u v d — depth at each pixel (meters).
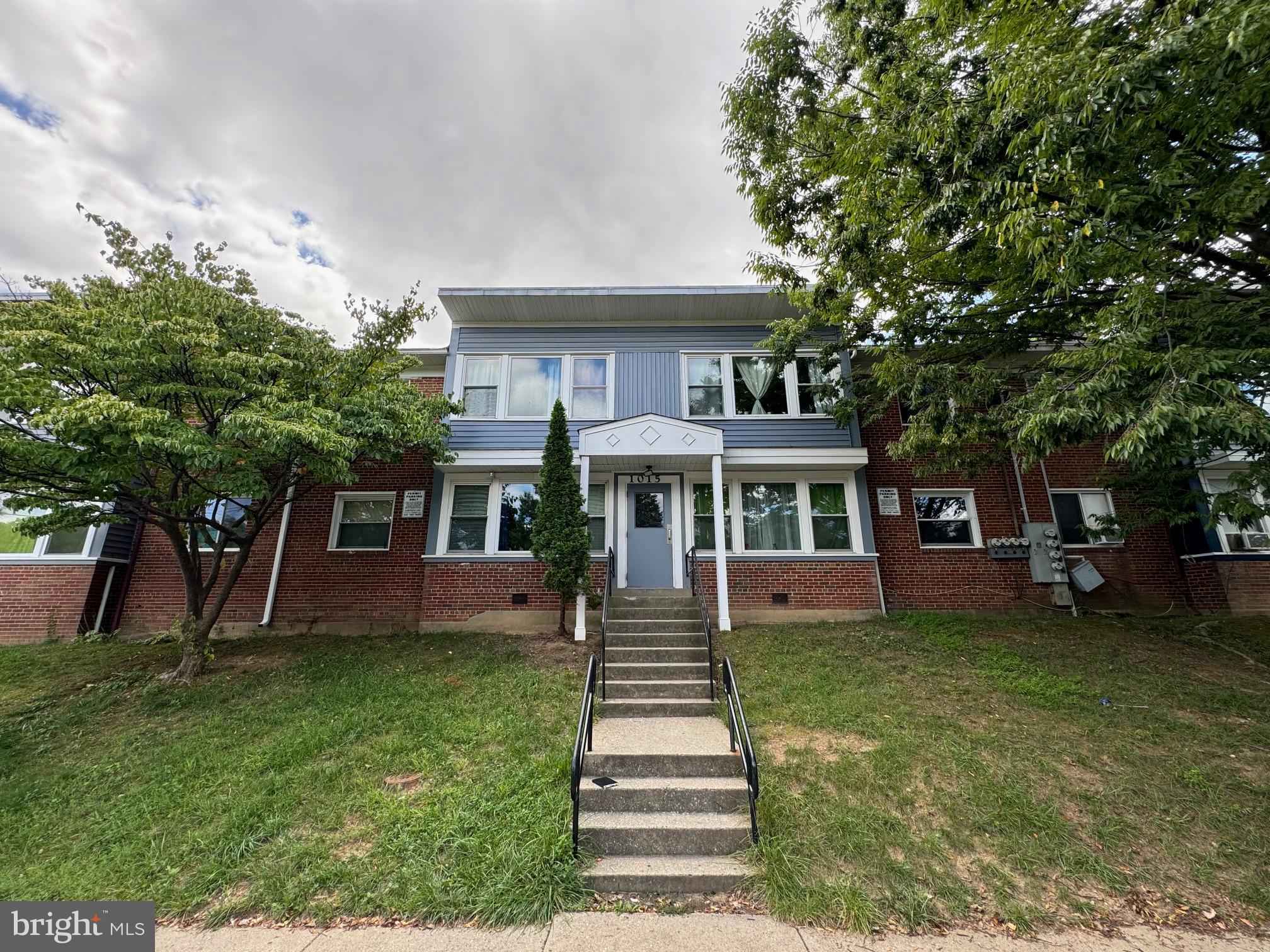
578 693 6.70
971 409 9.18
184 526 9.37
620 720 5.87
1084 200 4.14
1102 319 4.88
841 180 6.96
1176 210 4.15
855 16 6.05
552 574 8.66
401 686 7.12
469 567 10.34
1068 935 3.19
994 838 4.00
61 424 5.51
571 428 10.87
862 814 4.21
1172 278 4.90
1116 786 4.60
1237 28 3.08
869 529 10.62
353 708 6.47
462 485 10.92
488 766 5.00
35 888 3.64
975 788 4.54
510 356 11.33
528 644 8.82
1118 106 3.61
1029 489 11.38
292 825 4.25
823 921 3.26
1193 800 4.42
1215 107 3.73
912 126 5.10
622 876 3.61
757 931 3.19
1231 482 6.02
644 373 11.23
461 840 3.91
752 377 11.24
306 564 10.95
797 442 10.70
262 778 4.98
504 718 5.99
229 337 7.62
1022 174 4.31
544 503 8.90
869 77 6.14
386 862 3.74
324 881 3.59
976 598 10.81
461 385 11.11
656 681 6.84
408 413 8.15
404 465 11.52
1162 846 3.95
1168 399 4.03
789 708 6.11
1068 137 3.78
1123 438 4.14
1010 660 7.59
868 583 10.33
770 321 11.26
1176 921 3.32
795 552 10.52
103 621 10.54
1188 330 4.76
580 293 10.77
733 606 10.16
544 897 3.41
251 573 10.90
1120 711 5.99
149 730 6.15
